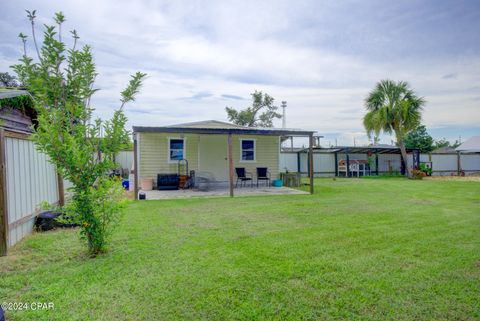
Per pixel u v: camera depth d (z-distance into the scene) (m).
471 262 3.45
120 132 3.71
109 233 3.87
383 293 2.70
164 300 2.57
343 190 10.87
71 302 2.54
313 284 2.87
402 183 13.57
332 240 4.32
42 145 3.32
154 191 10.79
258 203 7.82
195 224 5.38
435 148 29.98
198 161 12.17
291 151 18.31
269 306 2.48
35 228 5.05
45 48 3.43
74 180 3.53
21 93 5.76
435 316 2.35
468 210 6.71
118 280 2.96
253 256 3.63
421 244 4.12
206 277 3.02
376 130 17.23
